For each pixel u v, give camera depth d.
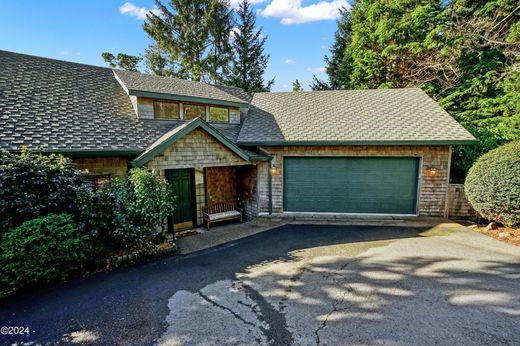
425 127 10.47
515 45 14.89
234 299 4.80
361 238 8.08
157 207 7.20
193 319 4.23
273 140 10.65
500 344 3.55
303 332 3.86
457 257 6.45
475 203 8.56
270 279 5.55
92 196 6.29
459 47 16.56
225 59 28.81
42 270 5.26
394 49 19.31
